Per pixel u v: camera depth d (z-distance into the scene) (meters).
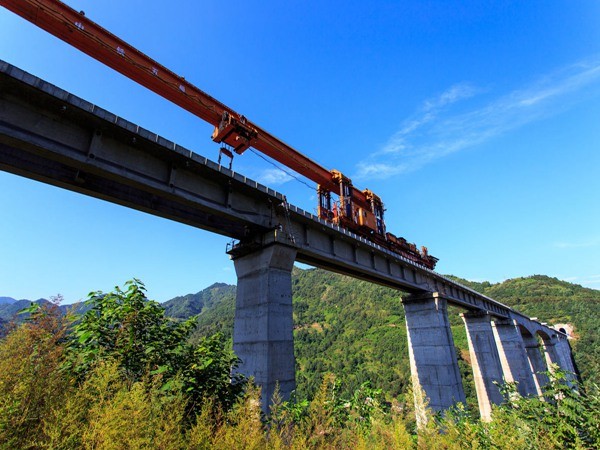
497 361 39.00
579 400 7.43
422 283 32.03
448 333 29.78
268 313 15.45
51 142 10.78
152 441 3.86
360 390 7.50
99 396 4.32
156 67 19.69
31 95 10.44
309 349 119.94
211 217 16.58
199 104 21.38
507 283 175.75
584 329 101.75
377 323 123.94
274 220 18.09
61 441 3.56
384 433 5.51
